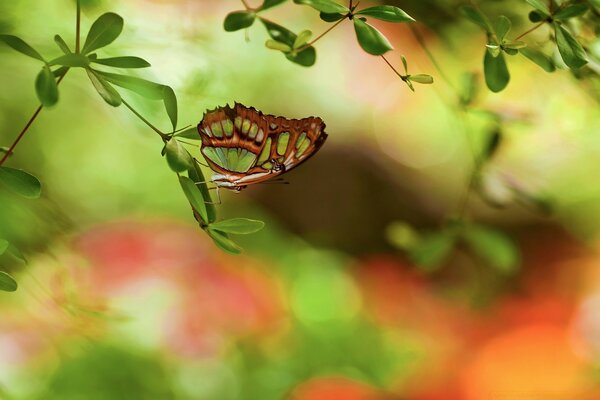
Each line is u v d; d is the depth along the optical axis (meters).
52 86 1.03
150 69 1.32
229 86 1.73
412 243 1.45
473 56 1.39
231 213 3.63
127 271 2.18
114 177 3.19
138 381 2.00
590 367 2.53
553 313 2.78
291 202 4.09
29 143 2.95
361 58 3.67
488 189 1.37
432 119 4.13
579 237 4.05
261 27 2.14
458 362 2.57
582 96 1.41
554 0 1.12
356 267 3.01
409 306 2.81
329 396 2.17
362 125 4.17
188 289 2.22
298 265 2.79
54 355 2.00
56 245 1.41
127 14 1.36
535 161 3.39
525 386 2.49
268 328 2.31
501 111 1.35
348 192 4.16
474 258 2.88
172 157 1.05
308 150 1.07
